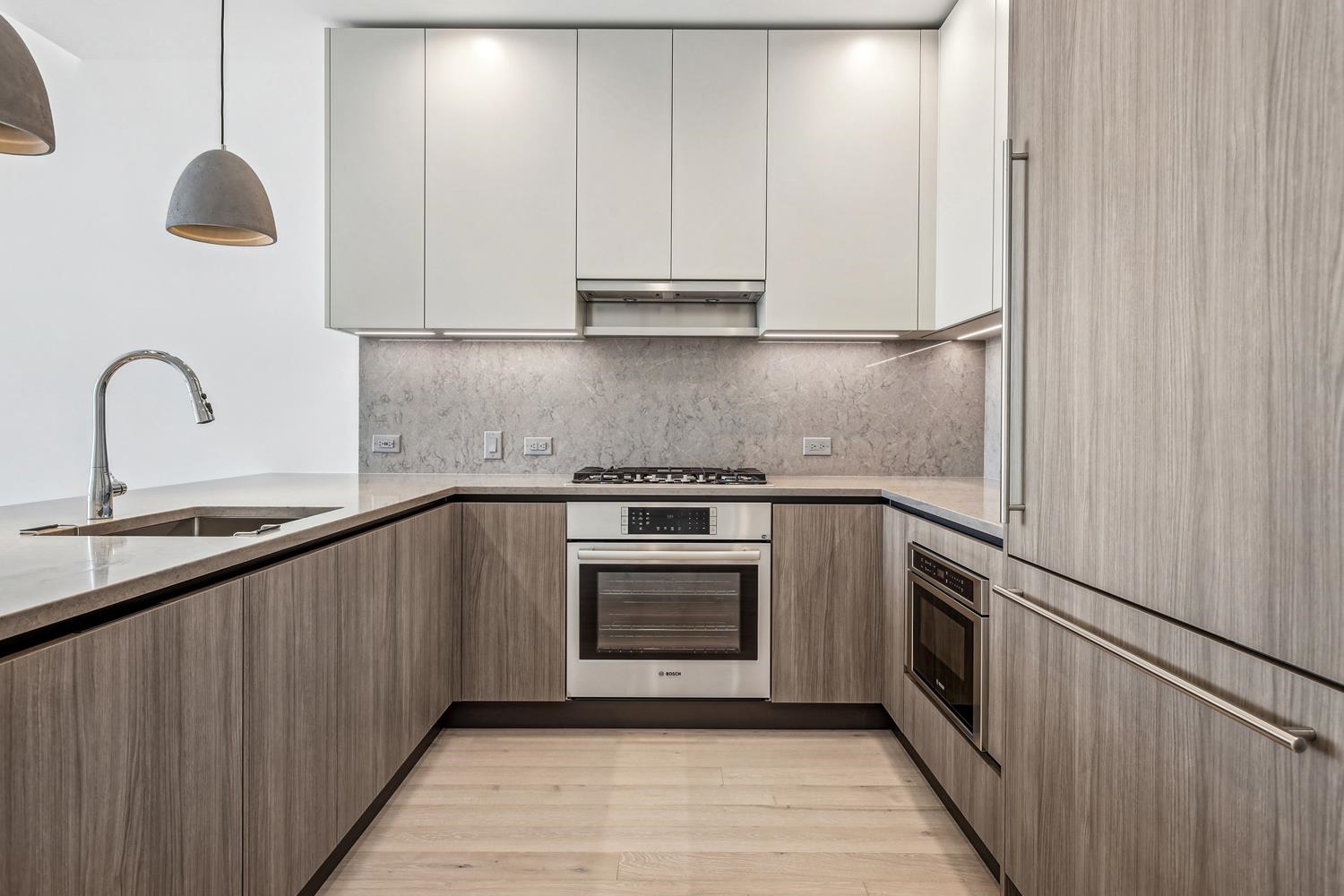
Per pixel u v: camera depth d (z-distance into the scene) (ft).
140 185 11.25
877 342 11.05
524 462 11.05
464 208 9.77
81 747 3.26
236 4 9.37
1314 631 2.79
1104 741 4.28
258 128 11.17
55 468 11.35
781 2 9.30
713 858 6.52
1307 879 2.81
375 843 6.70
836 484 9.66
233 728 4.43
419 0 9.25
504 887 6.07
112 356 11.33
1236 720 3.05
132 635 3.58
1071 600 4.66
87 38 10.28
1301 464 2.85
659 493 9.22
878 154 9.78
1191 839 3.50
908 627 8.23
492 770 8.20
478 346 11.04
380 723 6.86
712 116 9.78
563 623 9.25
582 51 9.75
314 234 11.23
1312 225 2.79
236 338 11.32
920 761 8.10
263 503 7.14
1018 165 5.38
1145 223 3.87
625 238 9.77
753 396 11.05
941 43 9.62
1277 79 2.97
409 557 7.63
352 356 11.25
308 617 5.41
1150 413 3.84
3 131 4.58
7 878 2.89
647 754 8.61
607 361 11.03
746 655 9.24
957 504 7.34
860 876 6.27
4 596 3.21
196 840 4.08
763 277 9.83
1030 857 5.27
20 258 11.28
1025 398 5.33
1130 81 4.00
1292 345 2.89
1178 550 3.61
